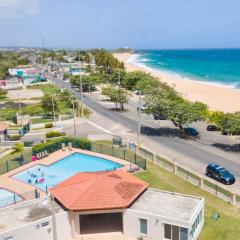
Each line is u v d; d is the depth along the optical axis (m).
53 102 94.31
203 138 72.94
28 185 49.62
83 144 63.78
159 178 50.41
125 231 36.09
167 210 35.34
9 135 75.19
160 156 58.75
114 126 82.88
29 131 80.50
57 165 57.34
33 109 103.06
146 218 34.59
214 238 35.69
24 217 35.09
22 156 59.06
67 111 98.75
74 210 34.94
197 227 35.59
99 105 108.31
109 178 39.12
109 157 59.16
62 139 64.62
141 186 39.41
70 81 154.50
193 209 35.41
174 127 81.56
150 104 75.31
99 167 56.16
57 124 85.50
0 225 33.78
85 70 196.50
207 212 40.75
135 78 138.25
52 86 153.75
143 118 90.44
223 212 40.84
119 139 65.94
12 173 53.94
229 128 64.81
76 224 36.00
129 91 135.12
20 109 97.88
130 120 88.69
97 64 195.38
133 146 63.75
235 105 111.44
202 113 80.50
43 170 55.47
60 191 38.06
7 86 160.88
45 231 34.38
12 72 198.38
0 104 117.44
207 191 46.19
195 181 48.44
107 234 36.31
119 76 141.38
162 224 33.94
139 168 54.16
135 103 110.56
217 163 58.28
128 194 37.12
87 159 59.62
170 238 33.88
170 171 53.00
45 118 93.81
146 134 75.81
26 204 37.62
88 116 93.31
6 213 36.00
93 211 35.44
